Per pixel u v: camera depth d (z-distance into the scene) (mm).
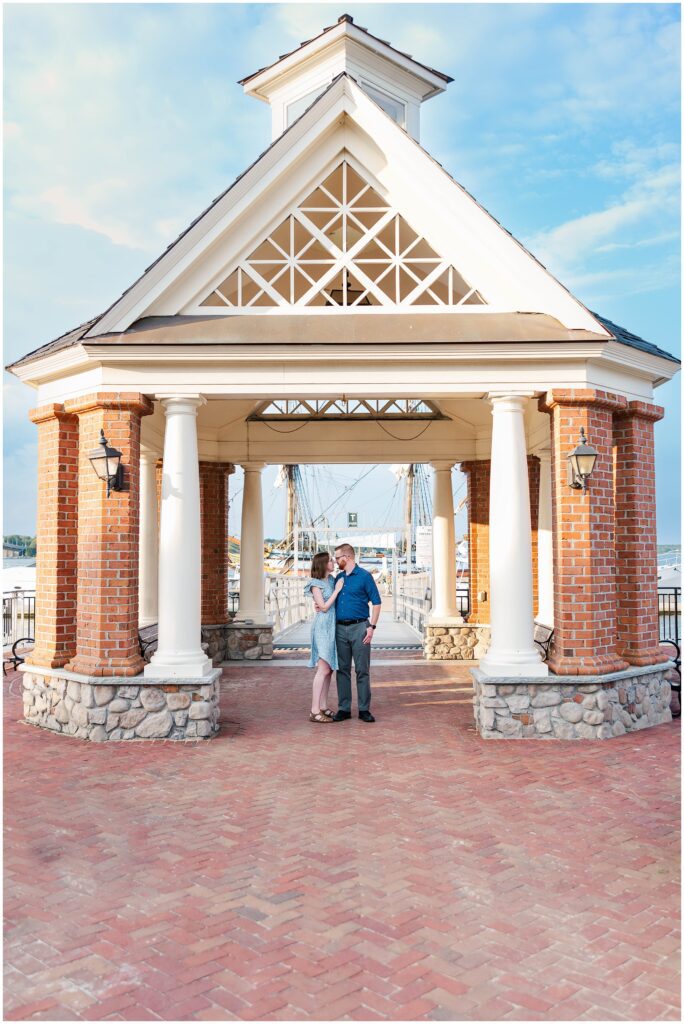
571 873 4895
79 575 8656
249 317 8766
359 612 9281
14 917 4305
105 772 7059
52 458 9242
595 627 8469
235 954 3902
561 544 8516
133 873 4879
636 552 9352
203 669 8422
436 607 14812
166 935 4098
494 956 3891
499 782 6746
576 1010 3432
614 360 8750
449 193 8844
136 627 8664
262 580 14781
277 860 5078
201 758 7523
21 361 9297
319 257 10391
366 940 4043
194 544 8656
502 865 5008
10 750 7836
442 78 11547
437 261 9008
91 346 8266
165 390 8531
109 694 8234
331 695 10875
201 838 5461
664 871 4938
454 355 8375
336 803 6199
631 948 3982
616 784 6699
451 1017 3379
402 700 10516
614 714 8453
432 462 14711
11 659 13109
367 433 14281
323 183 9375
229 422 14039
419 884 4719
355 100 8875
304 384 8555
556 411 8656
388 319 8766
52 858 5117
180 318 8773
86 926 4199
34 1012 3410
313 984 3633
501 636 8586
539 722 8281
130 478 8477
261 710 9844
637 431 9500
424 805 6152
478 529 14539
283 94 11758
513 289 8883
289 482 39844
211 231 8680
